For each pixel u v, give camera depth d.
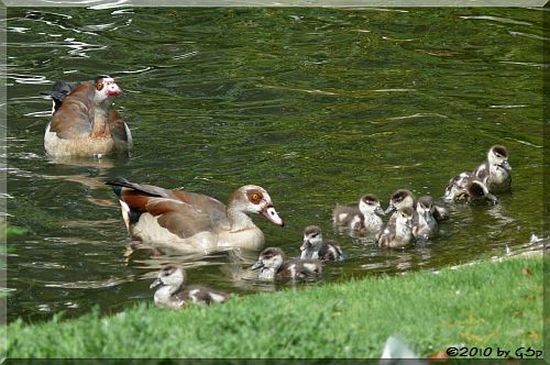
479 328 11.43
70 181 19.02
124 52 24.61
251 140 20.42
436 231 16.75
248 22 26.47
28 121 21.58
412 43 25.14
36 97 22.53
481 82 23.02
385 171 19.09
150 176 19.11
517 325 11.45
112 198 18.34
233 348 10.48
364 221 17.06
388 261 15.91
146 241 16.78
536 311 11.81
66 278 15.30
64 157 20.05
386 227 16.52
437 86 22.83
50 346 10.45
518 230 16.78
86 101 21.00
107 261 15.98
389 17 26.72
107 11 26.89
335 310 12.02
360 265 15.79
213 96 22.48
